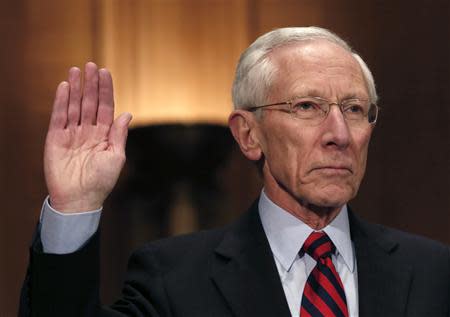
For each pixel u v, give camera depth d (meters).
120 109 8.55
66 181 2.92
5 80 8.55
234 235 3.39
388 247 3.34
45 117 8.55
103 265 8.28
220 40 8.58
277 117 3.21
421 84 8.28
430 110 8.27
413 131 8.29
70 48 8.55
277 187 3.33
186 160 8.15
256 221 3.39
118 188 8.22
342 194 3.12
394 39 8.28
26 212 8.58
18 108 8.56
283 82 3.22
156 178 8.15
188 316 3.16
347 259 3.28
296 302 3.21
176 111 8.55
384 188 8.33
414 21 8.28
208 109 8.55
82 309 2.88
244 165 8.30
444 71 8.25
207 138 8.19
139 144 8.15
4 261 8.57
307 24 8.37
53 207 2.92
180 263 3.33
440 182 8.28
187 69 8.58
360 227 3.39
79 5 8.59
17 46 8.55
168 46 8.60
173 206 8.12
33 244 2.93
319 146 3.12
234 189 8.27
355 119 3.18
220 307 3.18
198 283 3.25
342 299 3.15
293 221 3.29
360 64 3.30
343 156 3.11
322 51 3.23
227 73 8.56
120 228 8.23
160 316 3.19
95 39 8.55
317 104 3.16
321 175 3.11
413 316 3.17
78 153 2.97
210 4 8.59
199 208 8.14
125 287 3.37
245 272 3.25
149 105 8.57
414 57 8.28
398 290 3.21
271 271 3.23
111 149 2.99
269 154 3.29
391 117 8.30
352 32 8.30
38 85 8.55
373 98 3.32
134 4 8.62
